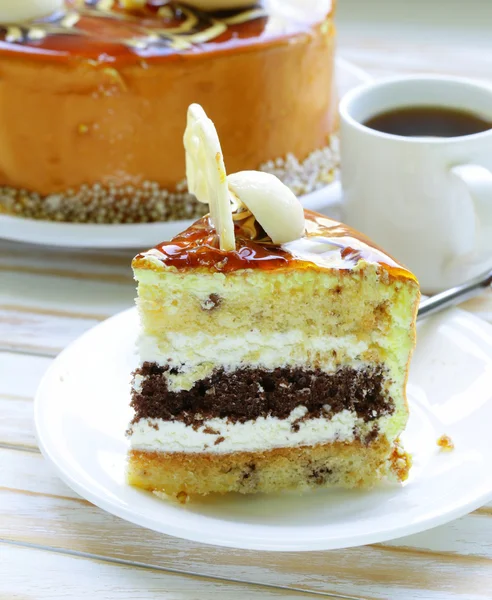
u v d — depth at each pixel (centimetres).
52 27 73
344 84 84
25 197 73
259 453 58
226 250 56
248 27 73
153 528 53
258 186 57
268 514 56
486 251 67
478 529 56
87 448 57
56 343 67
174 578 54
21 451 60
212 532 53
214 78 71
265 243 57
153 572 54
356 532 52
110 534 56
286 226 57
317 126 76
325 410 58
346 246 57
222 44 71
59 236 70
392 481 57
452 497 54
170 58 70
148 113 71
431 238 69
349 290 56
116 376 61
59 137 71
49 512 57
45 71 69
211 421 58
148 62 69
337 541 52
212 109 71
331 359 57
